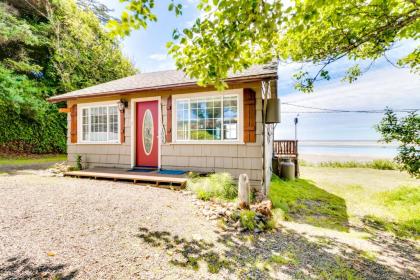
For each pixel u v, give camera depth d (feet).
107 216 12.37
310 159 70.95
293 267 9.61
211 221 13.34
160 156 24.13
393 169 47.37
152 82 25.93
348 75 20.10
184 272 8.47
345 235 14.20
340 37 13.98
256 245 11.26
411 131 16.26
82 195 15.53
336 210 20.10
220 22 8.87
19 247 8.71
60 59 48.21
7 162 32.89
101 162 27.32
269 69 20.07
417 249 12.80
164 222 12.44
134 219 12.37
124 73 63.57
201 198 16.79
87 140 28.40
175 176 20.76
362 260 10.93
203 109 22.33
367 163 52.21
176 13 8.41
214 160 21.61
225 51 9.37
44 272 7.50
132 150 25.79
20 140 41.63
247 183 14.92
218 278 8.34
